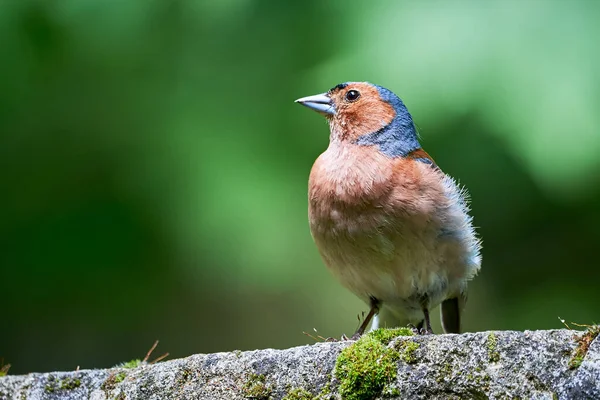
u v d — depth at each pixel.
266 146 11.15
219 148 11.14
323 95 8.18
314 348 5.14
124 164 11.66
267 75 11.35
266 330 12.85
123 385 5.41
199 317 12.73
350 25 10.52
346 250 7.19
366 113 7.86
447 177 7.48
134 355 12.54
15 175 11.88
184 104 11.48
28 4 11.15
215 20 11.31
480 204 11.82
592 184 11.11
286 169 11.09
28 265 11.75
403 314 7.91
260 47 11.38
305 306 12.80
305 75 10.79
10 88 11.62
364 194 7.00
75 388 5.51
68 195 11.82
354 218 7.04
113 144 11.77
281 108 11.20
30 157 11.93
